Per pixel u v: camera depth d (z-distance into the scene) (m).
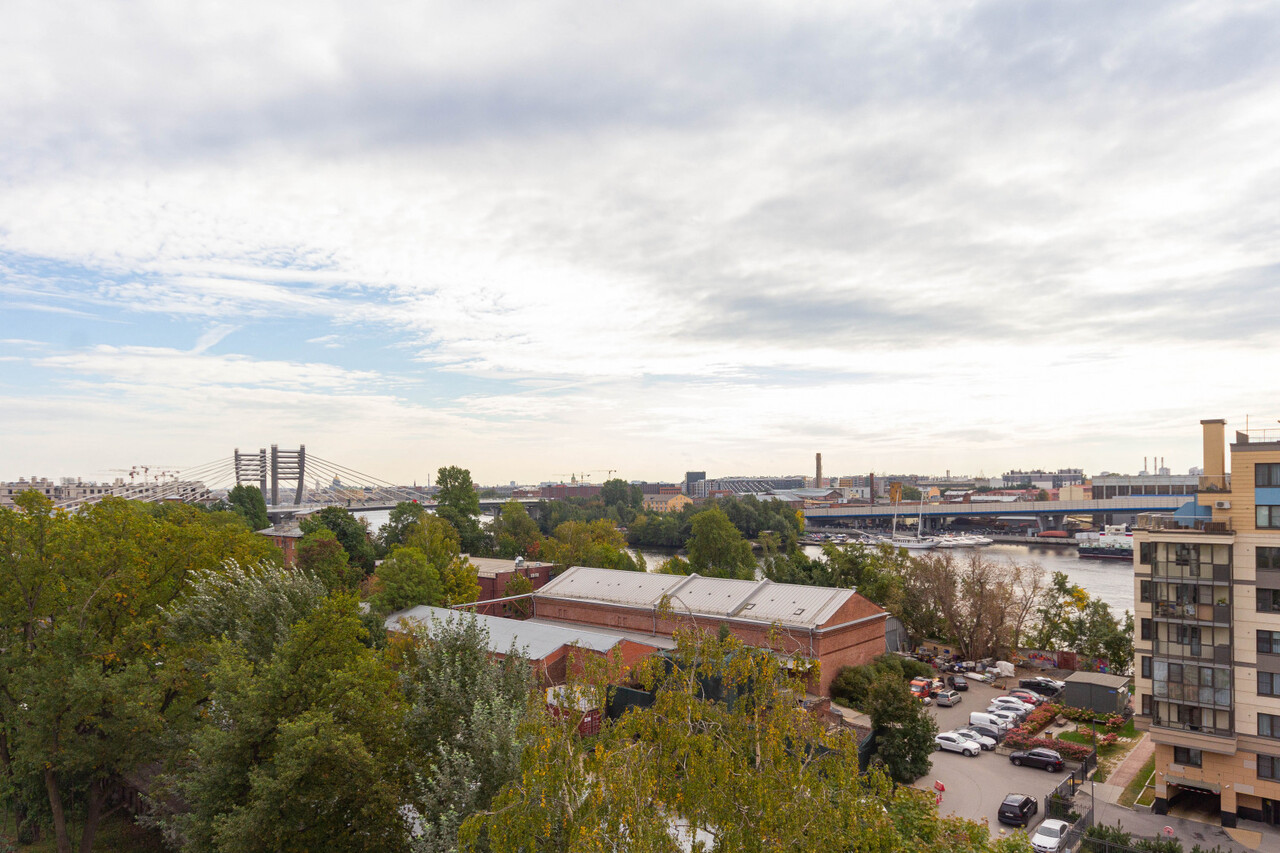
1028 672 83.62
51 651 37.47
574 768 20.09
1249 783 46.09
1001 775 53.91
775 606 73.00
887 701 52.44
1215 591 48.06
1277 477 46.41
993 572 98.12
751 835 18.80
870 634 74.44
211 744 30.17
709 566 120.69
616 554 121.19
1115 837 39.12
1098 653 82.81
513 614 92.44
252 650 37.66
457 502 150.88
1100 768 55.75
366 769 28.97
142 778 45.56
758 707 22.03
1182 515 50.97
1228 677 47.00
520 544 158.12
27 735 33.84
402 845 30.12
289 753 27.95
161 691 37.38
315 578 44.09
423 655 33.22
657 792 20.22
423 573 86.56
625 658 65.06
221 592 44.34
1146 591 50.78
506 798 20.80
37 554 39.38
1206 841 44.22
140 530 47.69
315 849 29.30
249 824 26.84
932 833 31.20
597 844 17.86
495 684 32.69
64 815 41.88
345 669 33.69
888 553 104.75
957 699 71.75
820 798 19.73
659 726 21.62
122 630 41.56
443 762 28.72
